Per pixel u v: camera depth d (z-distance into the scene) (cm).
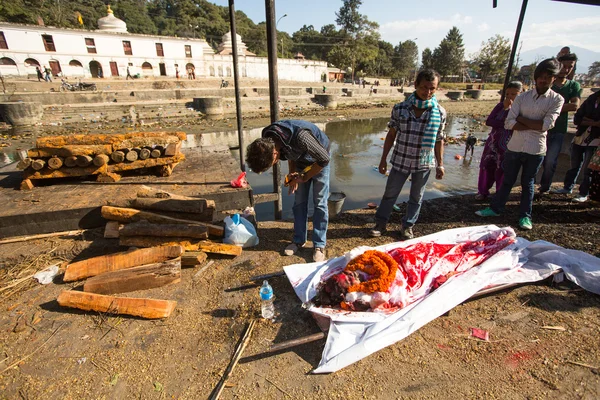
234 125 1773
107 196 399
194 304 272
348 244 370
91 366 214
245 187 433
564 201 474
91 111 1984
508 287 278
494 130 454
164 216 352
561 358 212
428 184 703
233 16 438
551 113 339
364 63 6006
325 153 278
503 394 188
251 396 192
